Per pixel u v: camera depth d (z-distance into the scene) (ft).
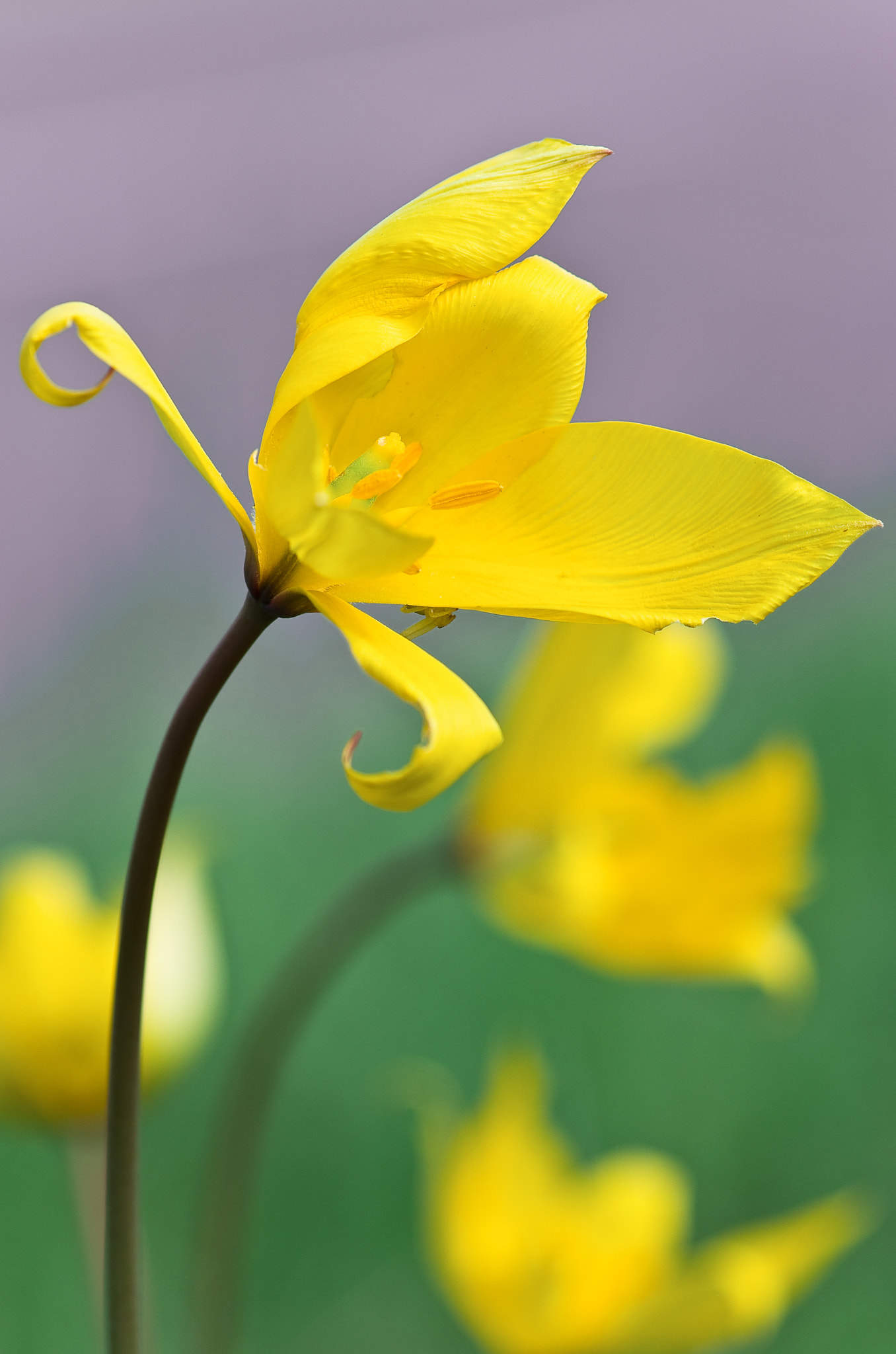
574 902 2.25
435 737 1.56
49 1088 2.04
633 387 10.02
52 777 6.22
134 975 1.64
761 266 10.84
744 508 1.63
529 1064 2.18
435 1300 3.17
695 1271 2.07
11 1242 3.29
